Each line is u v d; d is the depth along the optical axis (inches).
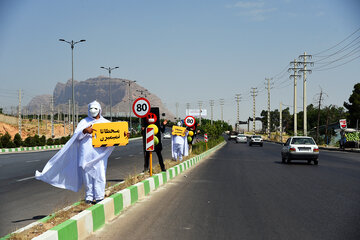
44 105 5246.1
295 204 371.6
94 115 317.7
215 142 2015.3
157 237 247.9
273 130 5506.9
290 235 255.3
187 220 297.9
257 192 450.3
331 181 566.6
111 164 812.6
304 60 2129.7
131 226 277.0
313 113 4065.0
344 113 3186.5
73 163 312.7
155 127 544.1
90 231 254.8
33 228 251.8
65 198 390.6
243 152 1489.9
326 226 280.8
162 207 351.3
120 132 310.2
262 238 247.8
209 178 603.5
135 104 511.5
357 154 1375.5
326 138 2289.6
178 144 810.8
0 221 289.4
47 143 2026.3
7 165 811.4
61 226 215.8
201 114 3627.0
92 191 319.6
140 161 901.2
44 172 301.1
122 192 340.2
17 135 1899.6
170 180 572.7
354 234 258.4
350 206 361.7
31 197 397.7
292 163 946.7
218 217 309.7
